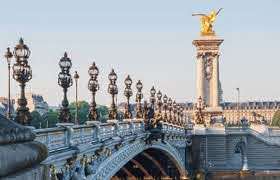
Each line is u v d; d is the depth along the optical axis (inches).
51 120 2871.6
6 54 1142.3
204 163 4788.4
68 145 1034.1
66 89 1050.7
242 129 5027.1
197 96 5472.4
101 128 1424.7
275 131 5103.3
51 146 919.7
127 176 3125.0
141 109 2352.4
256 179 4692.4
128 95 2043.6
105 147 1445.6
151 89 2588.6
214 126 4945.9
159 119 2508.6
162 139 2613.2
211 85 5482.3
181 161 3850.9
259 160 5054.1
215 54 5487.2
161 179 3393.2
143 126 2272.4
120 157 1790.1
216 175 4675.2
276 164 5044.3
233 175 4692.4
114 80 1706.4
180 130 3823.8
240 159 4987.7
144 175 3164.4
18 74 780.6
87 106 3627.0
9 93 1143.6
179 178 3865.7
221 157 4837.6
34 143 256.1
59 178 1003.3
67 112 1047.6
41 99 4133.9
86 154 1235.2
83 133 1201.4
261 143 5049.2
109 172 1615.4
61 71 1046.4
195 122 4987.7
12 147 225.5
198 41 5492.1
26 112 781.9
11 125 238.5
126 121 1881.2
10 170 216.2
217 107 5403.5
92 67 1406.3
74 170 1102.4
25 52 789.2
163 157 3284.9
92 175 1316.4
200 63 5497.1
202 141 4808.1
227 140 4953.3
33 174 243.1
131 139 1921.8
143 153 2935.5
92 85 1406.3
